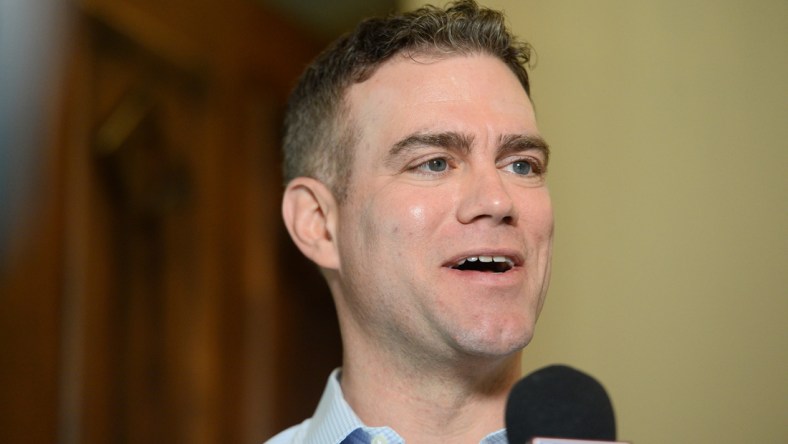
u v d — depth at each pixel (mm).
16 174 4703
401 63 3361
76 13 4977
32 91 4750
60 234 4930
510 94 3307
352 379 3379
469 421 3229
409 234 3121
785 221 5660
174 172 5781
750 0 5844
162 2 5715
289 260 6809
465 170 3186
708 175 5781
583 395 2195
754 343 5625
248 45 6492
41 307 4824
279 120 6762
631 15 5941
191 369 5832
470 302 3051
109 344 5250
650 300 5742
